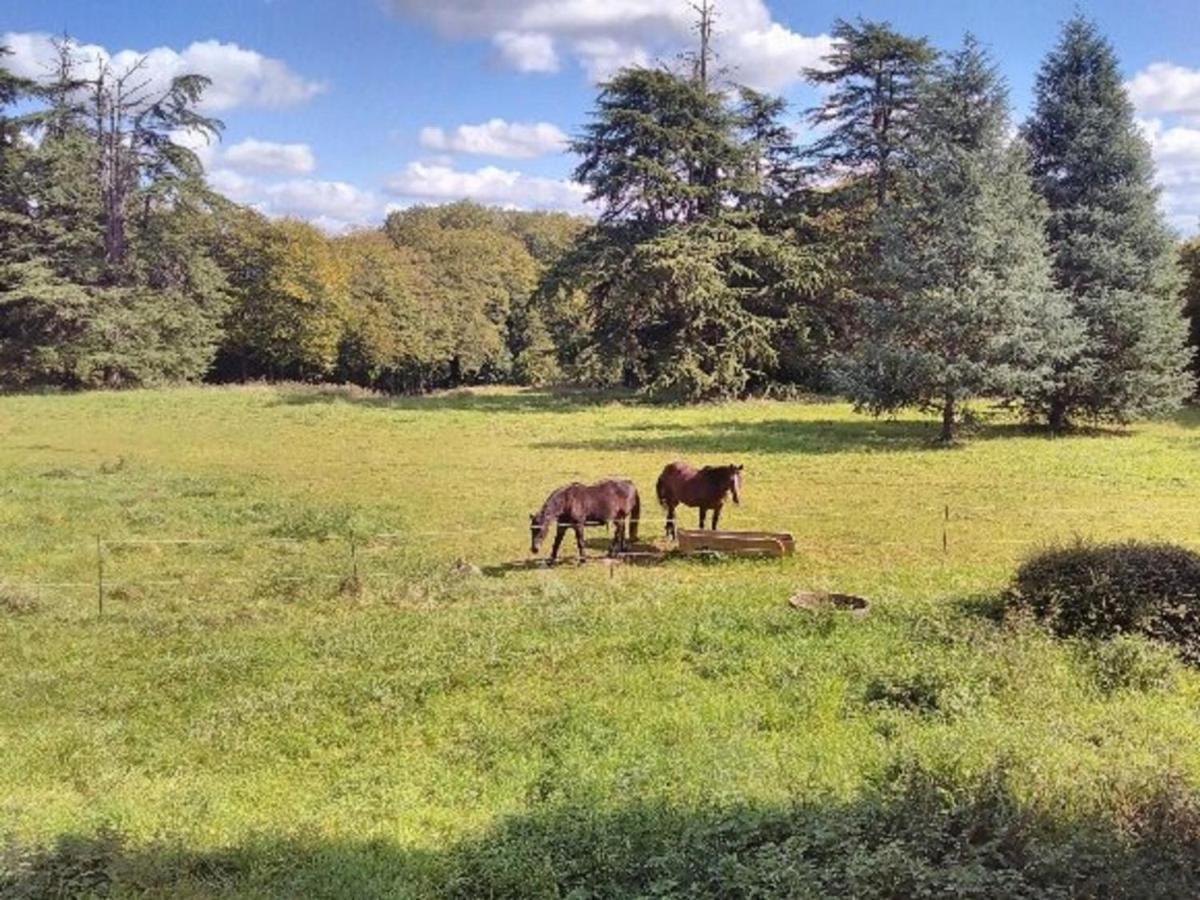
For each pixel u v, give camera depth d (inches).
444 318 2952.8
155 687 421.4
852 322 1828.2
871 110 1769.2
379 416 1523.1
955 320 1121.4
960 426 1299.2
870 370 1197.1
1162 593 422.0
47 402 1726.1
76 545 673.6
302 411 1590.8
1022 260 1139.9
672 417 1508.4
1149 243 1228.5
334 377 2874.0
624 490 647.8
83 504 801.6
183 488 885.8
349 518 748.6
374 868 261.4
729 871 235.9
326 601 553.9
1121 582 426.9
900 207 1218.6
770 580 573.9
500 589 569.0
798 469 976.9
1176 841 239.1
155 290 2250.2
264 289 2495.1
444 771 333.4
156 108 2176.4
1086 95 1258.6
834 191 1831.9
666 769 315.0
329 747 361.1
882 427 1323.8
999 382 1108.5
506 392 2030.0
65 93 2162.9
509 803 306.5
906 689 376.5
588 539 706.2
